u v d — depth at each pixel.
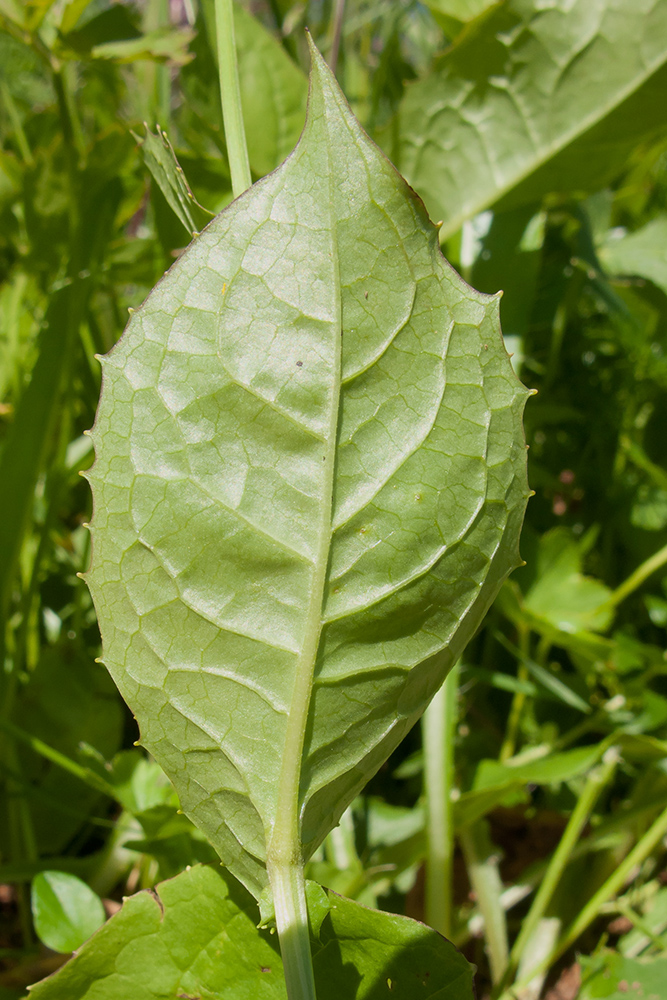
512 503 0.37
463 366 0.37
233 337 0.36
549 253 0.68
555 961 0.47
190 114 0.55
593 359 0.67
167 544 0.36
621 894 0.48
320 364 0.36
